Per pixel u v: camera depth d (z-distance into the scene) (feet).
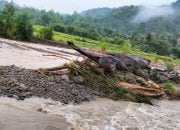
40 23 463.01
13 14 197.16
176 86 104.06
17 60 98.89
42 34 214.90
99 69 78.89
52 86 64.80
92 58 79.77
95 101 64.64
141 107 67.15
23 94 57.47
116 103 66.33
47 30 215.51
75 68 74.28
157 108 69.56
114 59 81.30
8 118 45.60
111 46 280.31
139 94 73.87
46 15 499.51
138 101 72.38
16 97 55.77
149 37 435.53
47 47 176.04
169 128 55.11
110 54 94.02
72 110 55.52
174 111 69.41
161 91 82.53
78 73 74.33
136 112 61.98
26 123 45.06
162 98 82.23
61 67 74.84
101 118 53.83
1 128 41.91
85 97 64.39
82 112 55.36
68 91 64.80
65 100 60.03
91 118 52.90
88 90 69.67
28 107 52.44
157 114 63.62
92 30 395.55
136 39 447.83
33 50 141.79
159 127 54.75
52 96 60.44
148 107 68.59
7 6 198.49
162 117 61.82
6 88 58.23
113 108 61.72
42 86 63.31
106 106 62.18
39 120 47.11
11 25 190.70
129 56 98.32
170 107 73.20
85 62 78.38
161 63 231.71
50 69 74.28
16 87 59.36
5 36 190.80
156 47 406.00
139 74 94.12
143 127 53.06
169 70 131.44
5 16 193.06
